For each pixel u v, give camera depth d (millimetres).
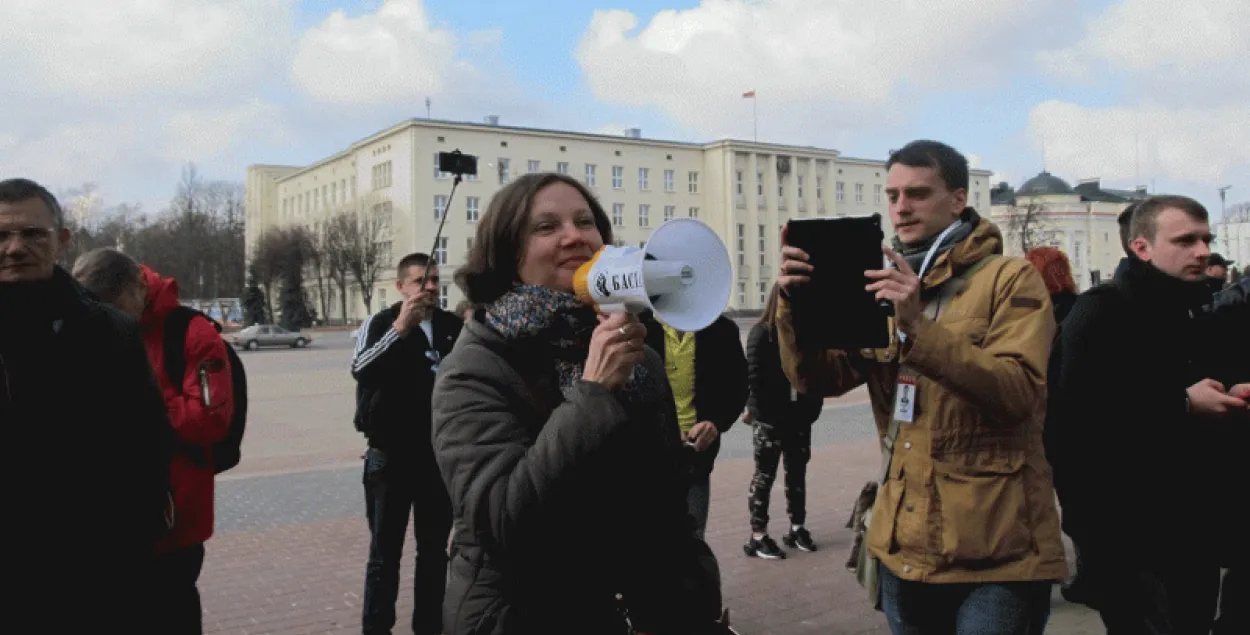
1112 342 2805
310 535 6891
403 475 4316
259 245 69312
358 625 4844
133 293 3180
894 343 2604
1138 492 2795
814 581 5406
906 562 2490
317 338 55062
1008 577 2363
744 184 69375
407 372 4332
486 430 1743
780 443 5988
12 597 2203
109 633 2395
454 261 61438
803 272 2459
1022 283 2465
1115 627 2889
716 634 1858
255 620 4922
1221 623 3178
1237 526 2951
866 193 75125
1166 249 2895
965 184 2676
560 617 1696
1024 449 2447
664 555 1805
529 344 1837
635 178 67188
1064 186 77312
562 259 1938
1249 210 51812
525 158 63625
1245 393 2885
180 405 3105
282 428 13945
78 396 2338
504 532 1644
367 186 68125
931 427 2467
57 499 2262
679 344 4414
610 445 1634
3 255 2312
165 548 3010
